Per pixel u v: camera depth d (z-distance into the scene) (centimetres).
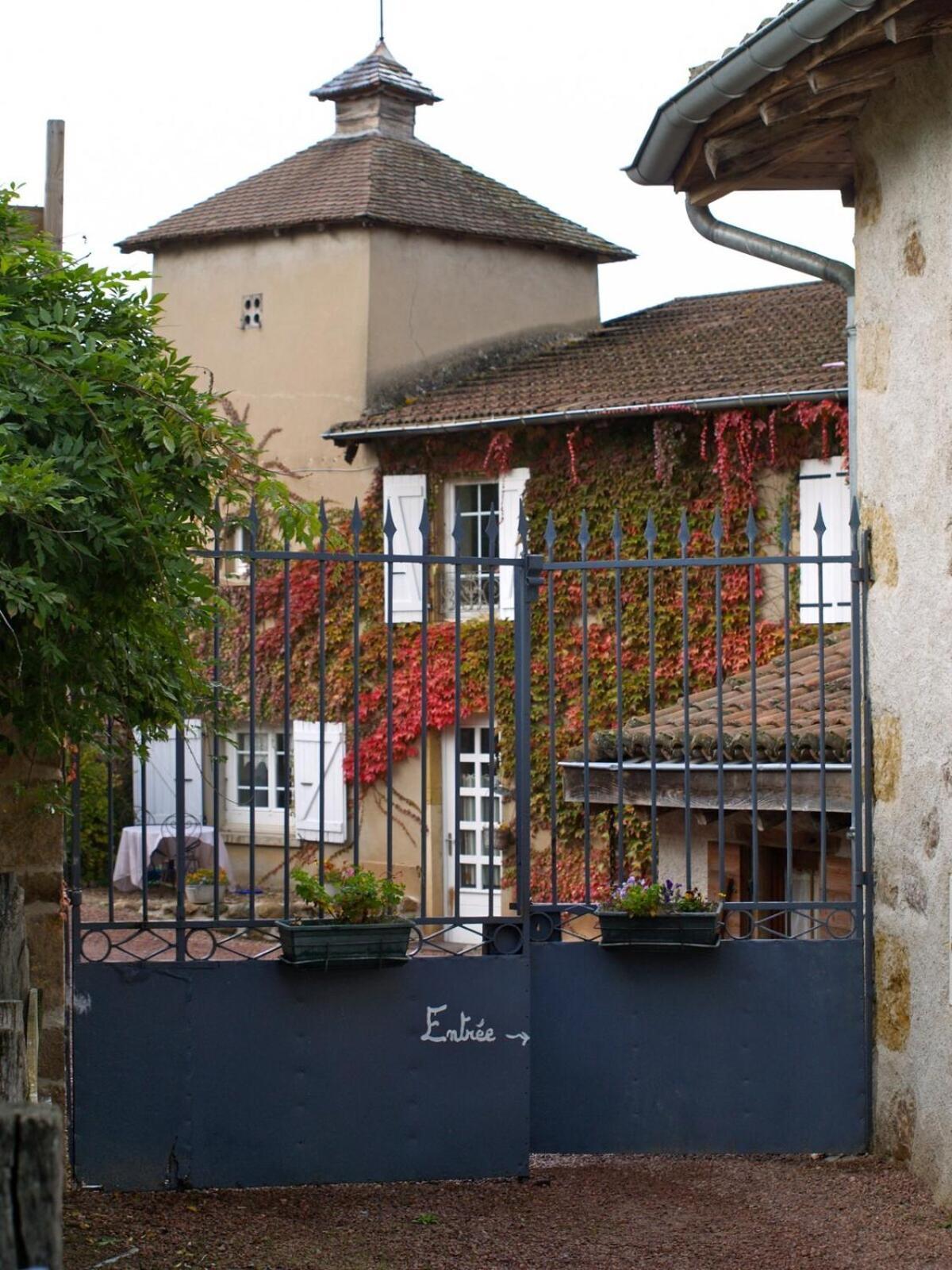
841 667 1044
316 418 1989
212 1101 636
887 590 662
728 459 1586
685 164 766
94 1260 549
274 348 2033
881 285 671
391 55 2228
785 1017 682
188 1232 585
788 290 1962
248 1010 639
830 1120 680
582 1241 582
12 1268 230
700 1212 613
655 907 665
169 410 520
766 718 923
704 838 1002
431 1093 650
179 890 639
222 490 540
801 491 1545
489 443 1778
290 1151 640
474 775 1769
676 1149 676
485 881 1748
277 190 2089
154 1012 634
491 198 2136
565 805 1634
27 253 555
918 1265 553
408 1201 627
